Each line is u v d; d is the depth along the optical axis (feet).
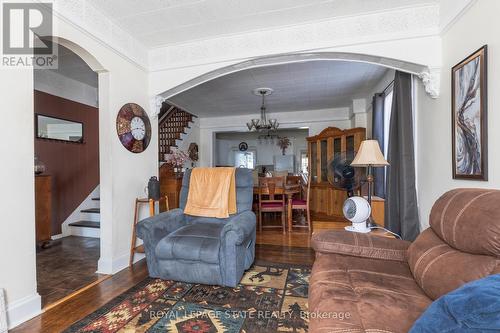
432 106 7.57
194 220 9.04
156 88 10.05
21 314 5.52
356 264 5.15
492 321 2.04
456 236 3.91
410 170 8.29
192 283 7.30
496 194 3.80
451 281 3.51
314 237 5.96
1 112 5.31
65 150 12.63
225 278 7.01
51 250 10.42
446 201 4.66
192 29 8.70
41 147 11.56
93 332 5.19
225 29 8.69
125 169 8.86
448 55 6.84
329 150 17.10
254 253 9.09
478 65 5.40
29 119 5.84
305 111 19.77
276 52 8.57
